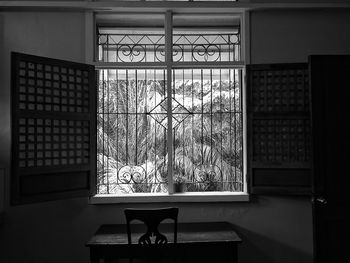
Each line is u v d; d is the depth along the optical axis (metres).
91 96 3.07
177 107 3.29
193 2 3.13
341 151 2.70
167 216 2.28
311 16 3.22
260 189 3.05
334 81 2.72
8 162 3.04
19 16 3.13
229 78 3.33
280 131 3.07
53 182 2.80
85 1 3.11
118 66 3.17
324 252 2.67
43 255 3.03
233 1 3.15
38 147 2.73
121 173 3.24
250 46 3.20
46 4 3.05
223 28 3.35
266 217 3.12
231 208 3.12
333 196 2.69
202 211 3.11
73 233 3.05
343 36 3.22
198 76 3.32
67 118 2.89
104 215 3.06
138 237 2.57
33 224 3.03
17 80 2.60
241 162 3.29
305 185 3.01
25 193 2.63
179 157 3.27
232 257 2.50
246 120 3.13
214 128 3.30
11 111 2.57
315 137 2.69
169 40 3.19
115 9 3.14
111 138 3.26
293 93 3.06
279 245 3.10
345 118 2.71
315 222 2.67
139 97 3.29
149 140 3.27
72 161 2.94
